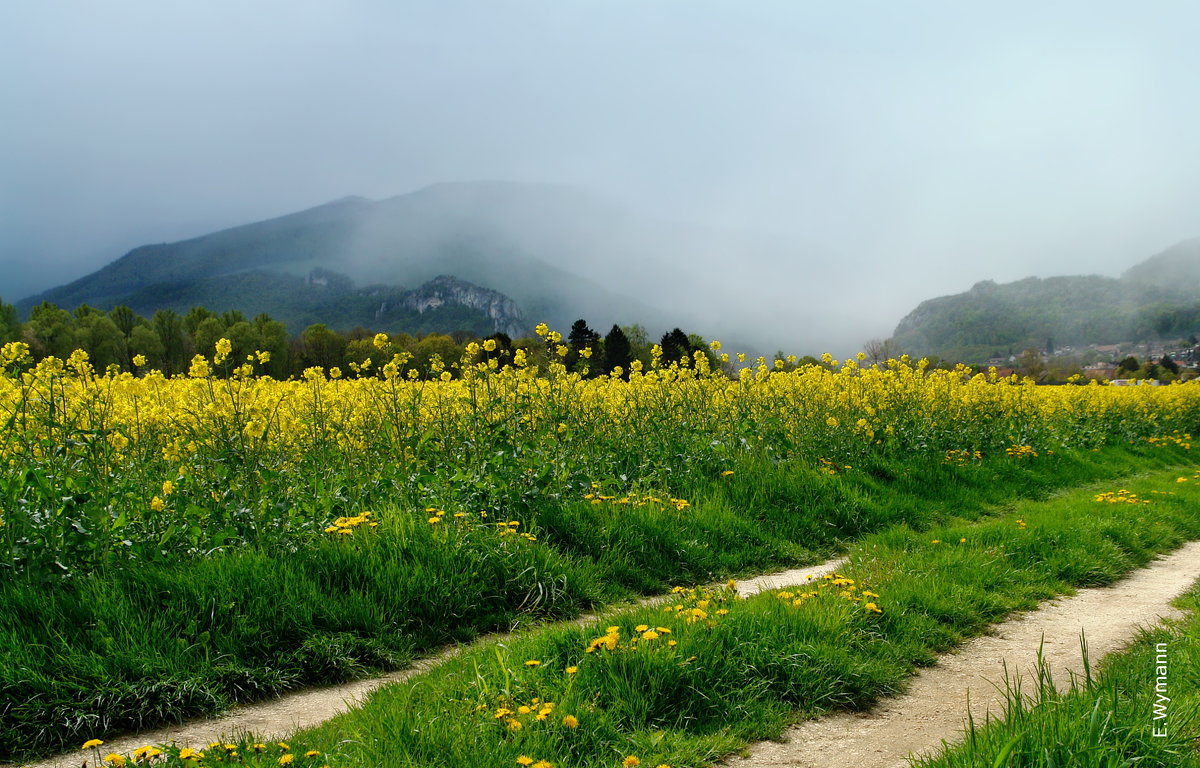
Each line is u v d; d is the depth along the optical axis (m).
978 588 6.12
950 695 4.32
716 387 12.30
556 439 8.78
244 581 5.02
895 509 9.46
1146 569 7.46
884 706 4.21
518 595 5.95
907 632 5.14
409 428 8.59
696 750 3.54
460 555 5.89
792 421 11.74
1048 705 3.28
